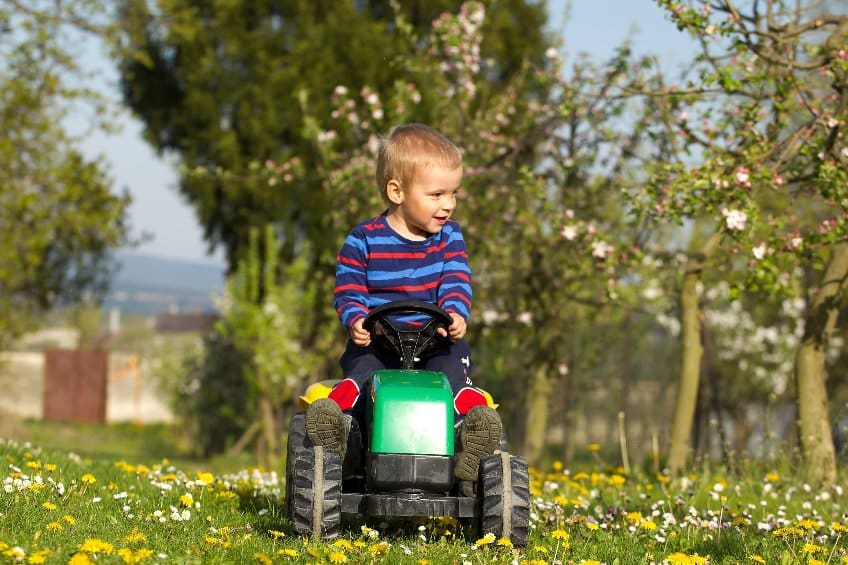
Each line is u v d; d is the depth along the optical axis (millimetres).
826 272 8195
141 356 29625
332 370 16625
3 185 18109
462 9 11250
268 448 16234
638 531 5148
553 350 11172
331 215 12695
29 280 20297
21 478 5254
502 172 10492
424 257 4887
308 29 17281
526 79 13461
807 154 7484
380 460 4234
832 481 7852
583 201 10469
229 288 16469
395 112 11516
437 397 4340
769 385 16734
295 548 4145
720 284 16109
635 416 17516
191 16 18016
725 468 8289
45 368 28047
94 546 3631
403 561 4074
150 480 6223
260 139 17062
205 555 3975
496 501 4266
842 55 7102
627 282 12359
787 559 4387
